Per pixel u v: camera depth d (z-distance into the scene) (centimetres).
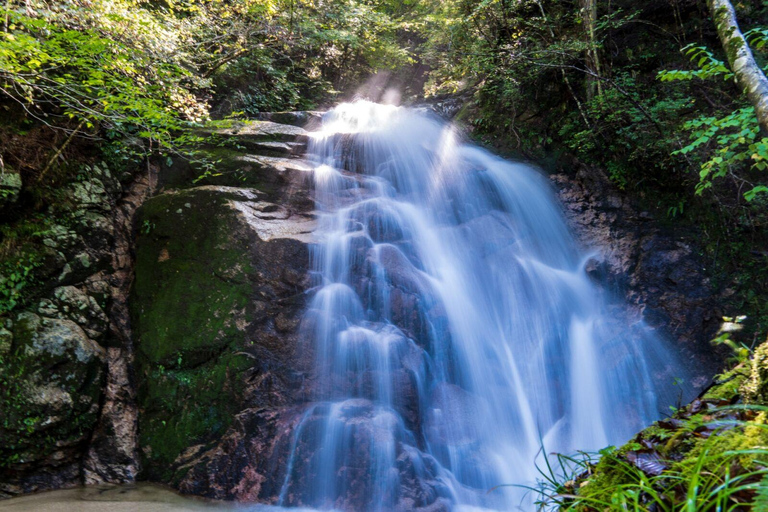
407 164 925
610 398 684
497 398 667
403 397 607
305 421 585
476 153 1034
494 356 704
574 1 1047
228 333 645
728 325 695
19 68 589
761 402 183
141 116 718
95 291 685
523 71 1056
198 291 673
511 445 634
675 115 809
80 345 627
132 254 747
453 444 594
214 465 584
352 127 1141
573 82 1018
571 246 861
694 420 187
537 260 829
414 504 532
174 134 867
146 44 781
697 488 140
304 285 671
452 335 682
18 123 700
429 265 748
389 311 668
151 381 657
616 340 719
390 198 850
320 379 625
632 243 817
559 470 610
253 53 1372
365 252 704
